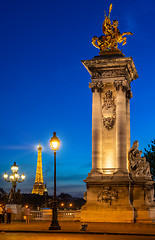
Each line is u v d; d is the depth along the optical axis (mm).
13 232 52719
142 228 56875
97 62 76250
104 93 76500
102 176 72812
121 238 44156
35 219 91188
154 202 79062
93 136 75438
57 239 42875
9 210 76938
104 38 79688
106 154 74812
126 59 75062
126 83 76125
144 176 74250
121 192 71438
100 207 71562
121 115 74562
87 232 50562
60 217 87312
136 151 75875
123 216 70000
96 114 75938
